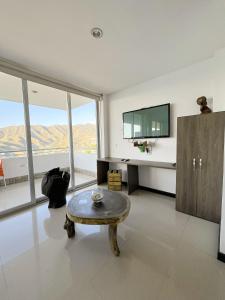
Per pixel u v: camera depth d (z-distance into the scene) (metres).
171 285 1.32
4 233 2.11
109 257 1.65
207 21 1.74
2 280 1.40
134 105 3.74
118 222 1.64
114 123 4.29
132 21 1.71
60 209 2.82
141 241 1.90
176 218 2.42
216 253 1.68
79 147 5.04
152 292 1.26
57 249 1.79
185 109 2.90
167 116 3.12
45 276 1.43
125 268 1.51
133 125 3.76
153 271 1.46
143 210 2.70
